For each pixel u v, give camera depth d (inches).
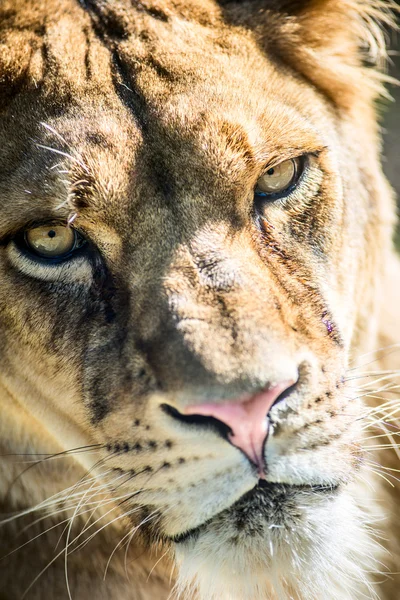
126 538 236.8
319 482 187.3
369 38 262.7
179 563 201.3
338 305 221.6
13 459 226.7
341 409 197.9
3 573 231.1
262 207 205.8
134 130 193.0
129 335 190.2
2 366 213.5
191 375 171.9
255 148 197.8
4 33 205.5
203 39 210.8
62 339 200.5
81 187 188.2
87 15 208.5
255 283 187.8
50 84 197.3
